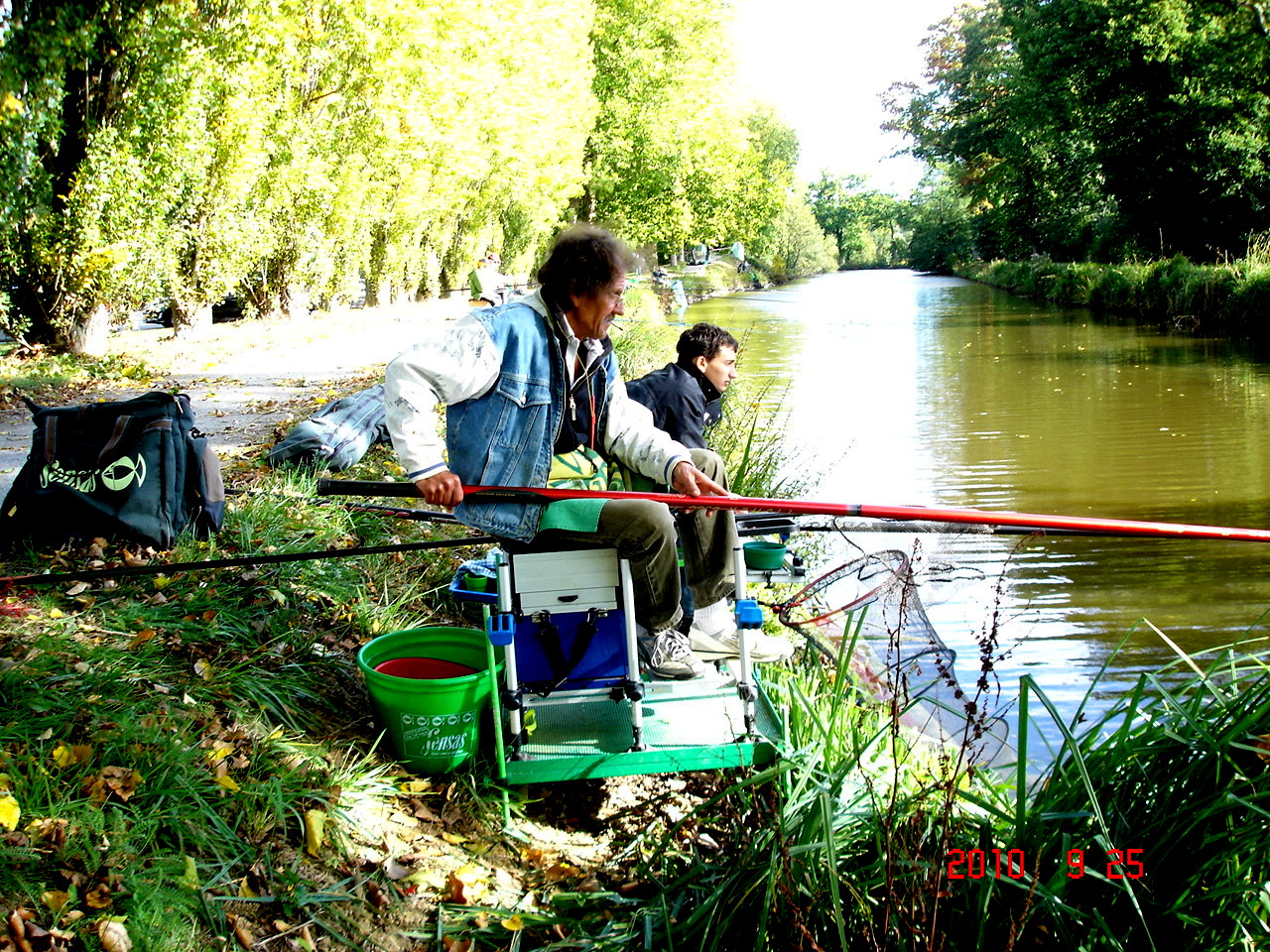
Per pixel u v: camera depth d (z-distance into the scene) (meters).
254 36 15.60
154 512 5.12
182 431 5.24
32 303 14.48
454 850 3.76
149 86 14.01
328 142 19.81
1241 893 3.21
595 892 3.69
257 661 4.39
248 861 3.35
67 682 3.82
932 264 95.50
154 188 14.62
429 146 22.28
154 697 3.88
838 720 4.49
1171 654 6.84
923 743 5.25
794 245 86.00
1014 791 4.36
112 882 3.04
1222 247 32.84
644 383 5.14
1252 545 9.10
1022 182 47.28
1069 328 29.19
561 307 3.77
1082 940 3.29
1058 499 10.98
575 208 42.44
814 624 6.24
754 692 4.07
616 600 3.89
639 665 4.08
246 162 16.41
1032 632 7.07
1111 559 8.72
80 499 5.04
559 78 30.59
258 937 3.12
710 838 4.04
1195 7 28.61
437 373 3.56
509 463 3.73
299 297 21.44
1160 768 3.58
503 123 26.78
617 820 4.26
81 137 13.98
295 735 4.00
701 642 4.34
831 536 8.15
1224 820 3.33
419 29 19.39
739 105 42.22
